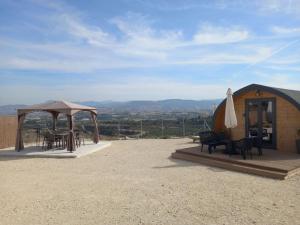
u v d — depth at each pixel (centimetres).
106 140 2148
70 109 1510
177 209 652
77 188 834
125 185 859
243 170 1015
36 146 1764
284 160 1080
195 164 1170
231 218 595
